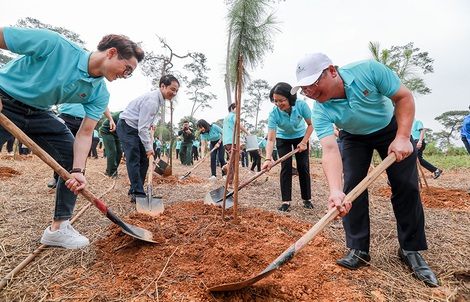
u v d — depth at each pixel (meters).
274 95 3.46
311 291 1.79
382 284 1.91
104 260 2.13
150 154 3.71
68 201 2.36
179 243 2.36
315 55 1.84
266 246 2.33
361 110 2.02
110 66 1.99
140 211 3.21
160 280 1.84
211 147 7.79
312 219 3.52
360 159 2.27
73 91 2.08
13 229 2.71
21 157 8.96
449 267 2.18
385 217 3.57
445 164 13.71
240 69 2.64
